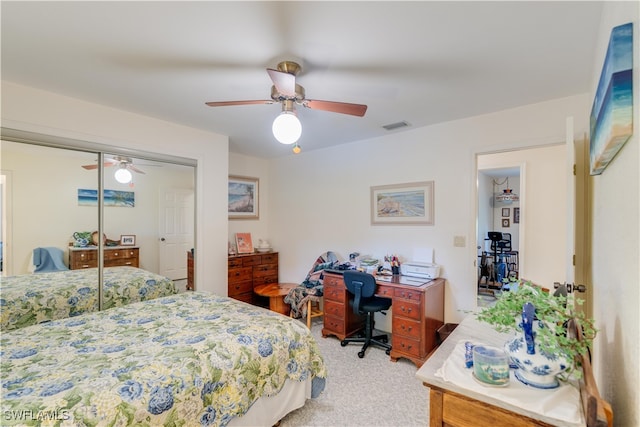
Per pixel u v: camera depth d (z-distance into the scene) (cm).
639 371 76
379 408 215
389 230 360
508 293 112
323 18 151
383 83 222
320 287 373
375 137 370
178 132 323
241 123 319
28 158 249
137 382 134
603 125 103
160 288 318
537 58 187
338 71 205
